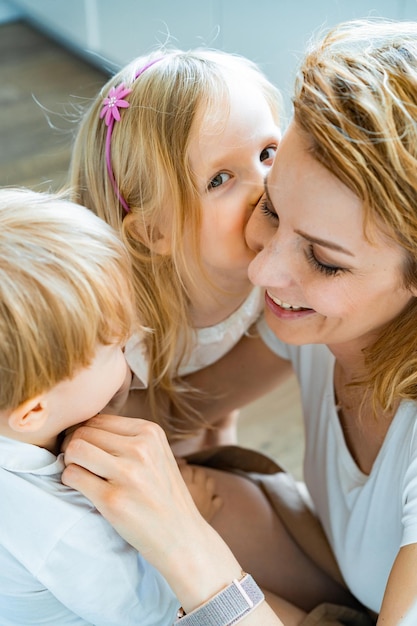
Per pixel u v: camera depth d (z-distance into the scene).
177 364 1.38
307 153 0.91
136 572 1.06
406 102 0.89
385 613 1.02
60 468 1.03
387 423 1.13
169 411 1.48
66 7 3.33
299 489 1.56
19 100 3.14
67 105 3.10
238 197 1.17
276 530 1.44
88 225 0.98
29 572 1.02
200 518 1.05
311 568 1.44
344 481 1.24
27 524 0.99
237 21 2.45
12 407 0.93
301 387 1.36
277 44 2.34
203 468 1.45
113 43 3.13
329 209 0.91
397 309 1.01
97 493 1.00
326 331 1.06
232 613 1.03
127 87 1.21
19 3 3.65
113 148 1.21
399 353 1.04
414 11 1.92
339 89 0.90
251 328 1.46
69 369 0.93
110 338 0.97
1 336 0.89
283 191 0.95
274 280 1.01
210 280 1.25
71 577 1.01
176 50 1.29
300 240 0.98
